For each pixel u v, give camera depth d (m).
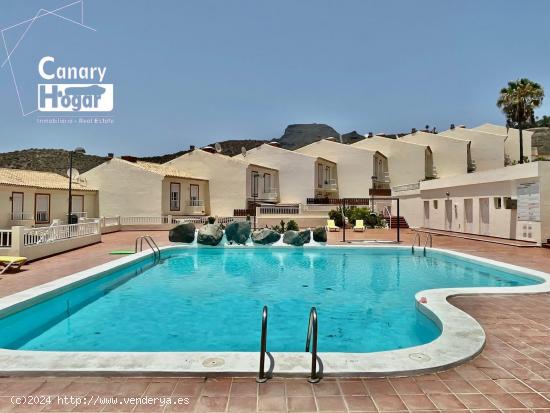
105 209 35.50
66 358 4.87
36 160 70.00
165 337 7.55
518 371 4.80
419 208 33.06
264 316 4.62
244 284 12.43
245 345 7.12
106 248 18.66
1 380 4.47
